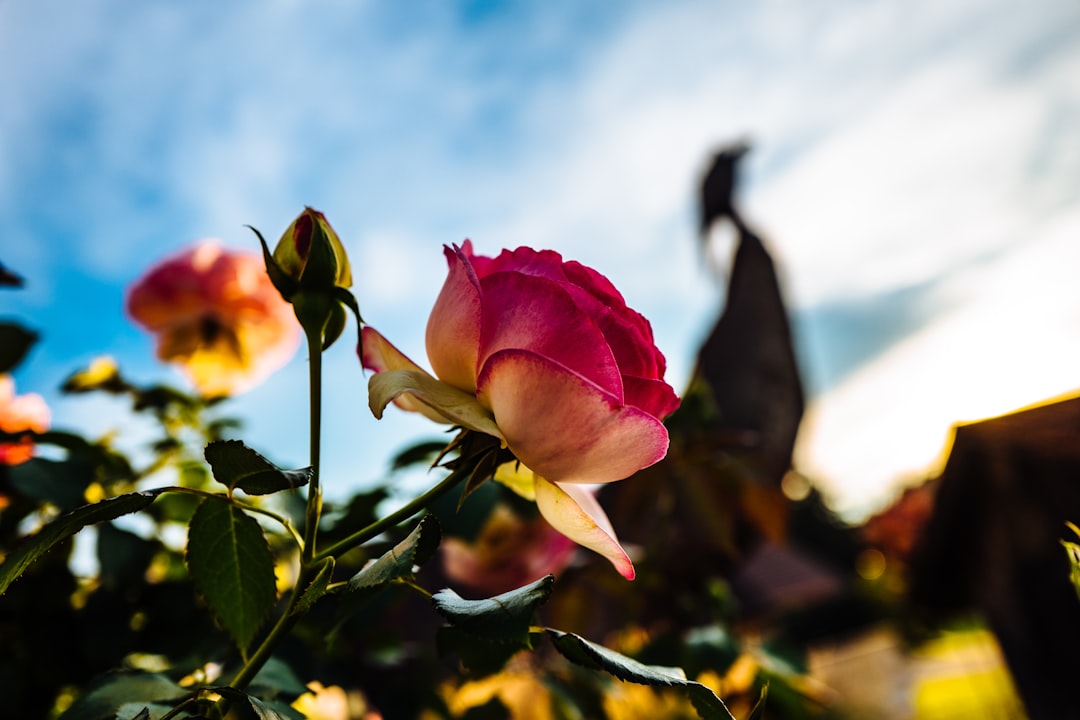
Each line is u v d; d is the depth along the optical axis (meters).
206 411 0.45
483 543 0.46
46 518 0.36
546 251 0.24
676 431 0.61
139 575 0.34
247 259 0.53
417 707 0.40
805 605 4.59
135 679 0.26
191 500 0.38
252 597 0.23
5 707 0.33
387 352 0.24
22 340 0.35
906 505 2.33
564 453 0.21
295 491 0.37
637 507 0.60
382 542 0.37
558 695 0.41
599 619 0.57
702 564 0.60
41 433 0.34
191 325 0.52
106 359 0.45
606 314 0.22
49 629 0.34
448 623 0.20
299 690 0.29
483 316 0.22
